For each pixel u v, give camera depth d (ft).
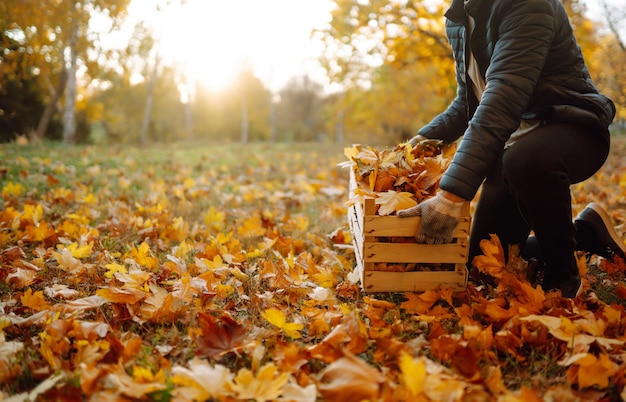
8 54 40.11
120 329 6.07
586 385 4.87
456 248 6.70
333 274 8.05
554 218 6.57
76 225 10.48
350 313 5.71
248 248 9.66
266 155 33.88
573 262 6.97
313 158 32.27
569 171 6.53
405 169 7.17
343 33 22.75
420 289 6.84
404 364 4.19
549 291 6.86
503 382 5.08
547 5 6.21
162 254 9.10
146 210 12.21
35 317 6.10
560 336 5.49
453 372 5.12
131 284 6.72
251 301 6.83
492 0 6.54
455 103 8.32
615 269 7.95
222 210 13.21
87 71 46.62
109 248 9.29
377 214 6.61
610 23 21.95
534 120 6.96
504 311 6.14
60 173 18.37
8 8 36.68
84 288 7.41
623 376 4.98
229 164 26.37
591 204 8.00
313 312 6.32
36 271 7.95
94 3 41.14
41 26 39.40
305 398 4.46
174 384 4.77
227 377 4.75
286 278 7.44
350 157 8.10
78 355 5.16
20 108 47.39
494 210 7.66
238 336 5.65
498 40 6.42
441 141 7.97
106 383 4.67
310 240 10.34
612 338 5.78
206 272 7.35
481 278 7.71
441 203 6.15
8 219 10.52
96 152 27.45
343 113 84.38
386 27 22.45
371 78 28.99
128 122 101.81
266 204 14.73
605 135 6.82
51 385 4.72
